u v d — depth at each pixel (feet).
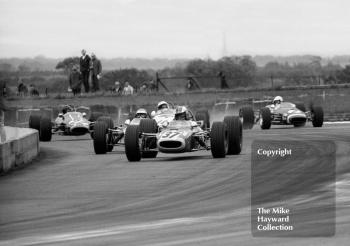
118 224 96.17
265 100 352.69
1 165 160.04
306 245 78.64
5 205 116.26
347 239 80.64
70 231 92.94
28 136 188.85
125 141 176.35
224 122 182.39
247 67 577.43
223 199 112.57
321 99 390.21
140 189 127.75
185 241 83.20
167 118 208.95
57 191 129.59
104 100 386.73
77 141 271.90
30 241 87.56
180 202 111.96
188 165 162.30
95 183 138.41
